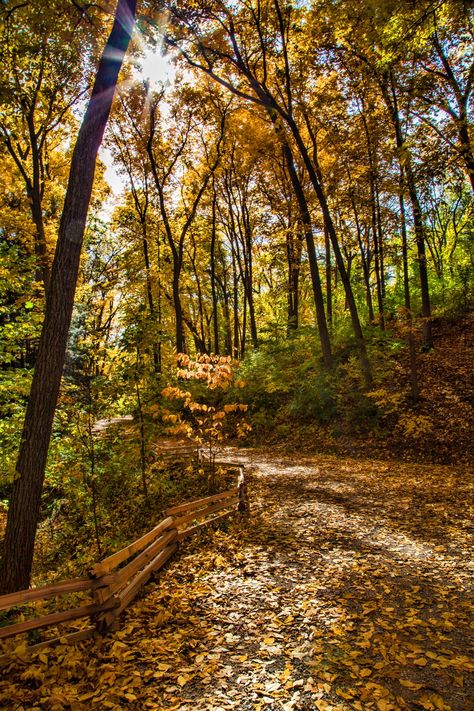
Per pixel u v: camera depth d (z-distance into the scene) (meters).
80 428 8.17
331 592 4.88
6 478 7.37
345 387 16.06
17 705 2.96
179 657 3.62
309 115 16.42
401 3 6.67
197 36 12.95
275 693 3.13
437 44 12.17
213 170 21.94
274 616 4.36
